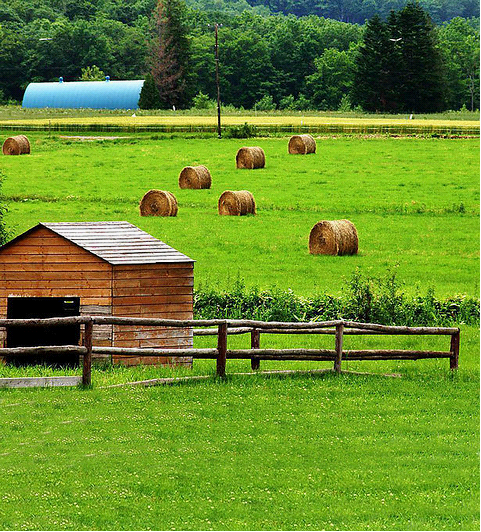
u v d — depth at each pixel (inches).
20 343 2910.9
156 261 2780.5
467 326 3454.7
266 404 2274.9
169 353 2472.9
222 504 1684.3
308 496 1707.7
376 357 2628.0
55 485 1798.7
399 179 7632.9
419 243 5354.3
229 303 3558.1
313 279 4365.2
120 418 2174.0
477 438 2003.0
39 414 2206.0
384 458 1889.8
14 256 2827.3
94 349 2439.7
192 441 2018.9
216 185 7554.1
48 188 7342.5
